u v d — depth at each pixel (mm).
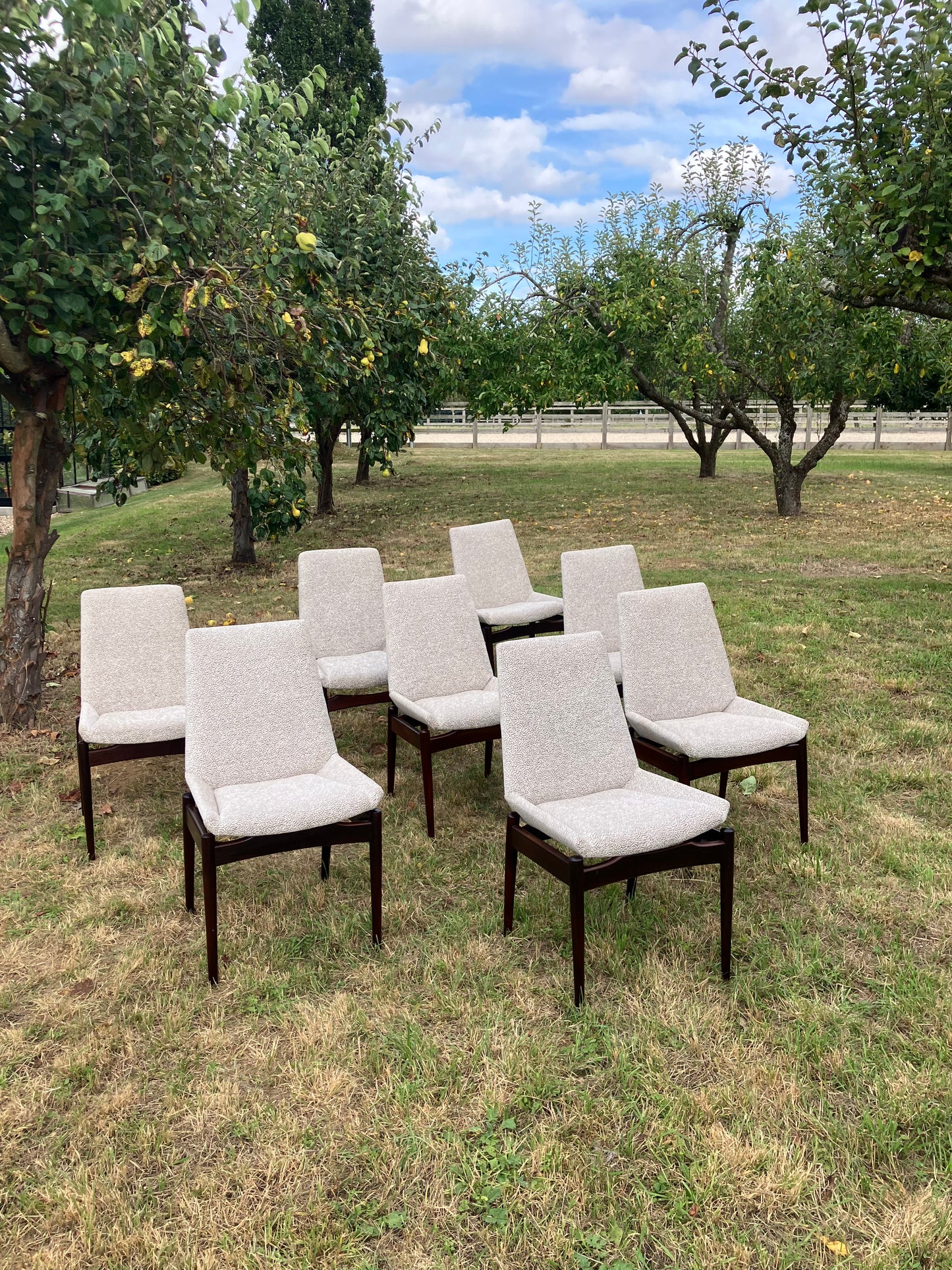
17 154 4469
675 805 3143
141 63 4324
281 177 5730
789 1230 2092
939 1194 2166
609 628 5184
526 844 3150
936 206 5629
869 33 5887
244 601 8625
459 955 3180
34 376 4961
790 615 7441
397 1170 2262
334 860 3920
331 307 5793
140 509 15664
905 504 13742
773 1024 2779
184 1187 2240
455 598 4809
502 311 11219
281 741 3600
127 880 3773
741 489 15867
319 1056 2676
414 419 10547
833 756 4801
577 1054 2660
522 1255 2041
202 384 5461
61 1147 2381
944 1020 2770
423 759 4125
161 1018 2877
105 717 4184
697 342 10898
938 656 6254
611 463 21000
